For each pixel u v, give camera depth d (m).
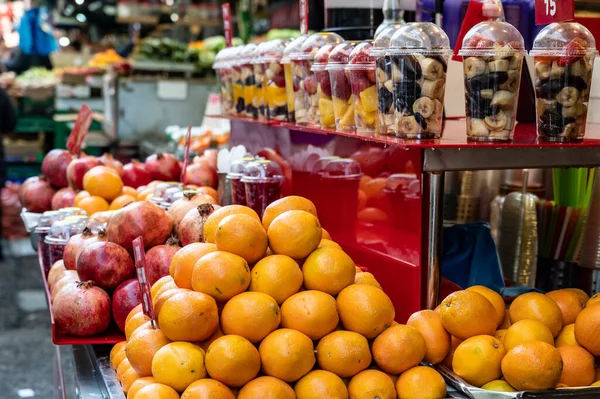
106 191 2.98
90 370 1.96
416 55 1.82
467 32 2.06
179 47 7.07
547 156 1.87
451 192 2.88
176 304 1.49
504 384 1.52
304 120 2.57
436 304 1.88
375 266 2.12
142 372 1.55
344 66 2.20
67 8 11.28
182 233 2.15
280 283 1.55
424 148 1.81
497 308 1.72
